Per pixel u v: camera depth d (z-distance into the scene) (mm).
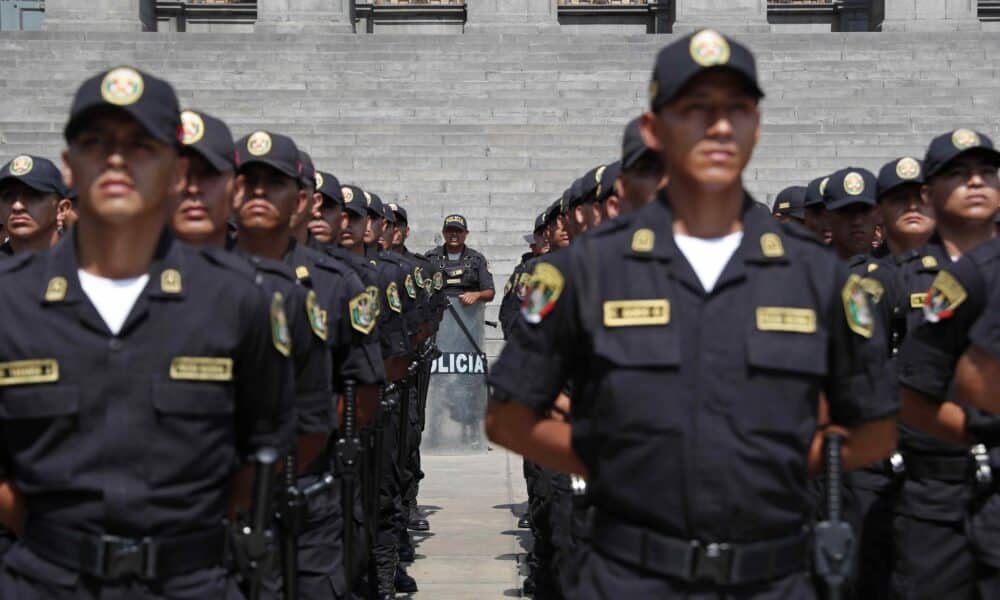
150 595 3664
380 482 7977
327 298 6160
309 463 5781
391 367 8898
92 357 3664
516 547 10641
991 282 4941
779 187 20703
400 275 10070
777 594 3635
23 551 3766
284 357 3943
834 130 22109
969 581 6211
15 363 3668
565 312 3756
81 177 3617
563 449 3873
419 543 10789
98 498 3643
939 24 28703
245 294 3807
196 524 3732
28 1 34438
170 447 3682
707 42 3574
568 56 25016
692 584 3600
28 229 7355
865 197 7703
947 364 5055
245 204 5895
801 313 3660
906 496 6262
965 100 23500
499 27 28672
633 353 3619
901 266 6465
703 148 3621
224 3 32906
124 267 3736
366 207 9352
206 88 24234
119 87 3539
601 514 3760
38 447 3676
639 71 24672
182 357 3705
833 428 3854
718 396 3586
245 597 4102
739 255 3699
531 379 3814
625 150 5566
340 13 28312
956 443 5266
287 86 24297
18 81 23594
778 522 3625
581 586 3781
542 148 21859
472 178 21078
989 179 6289
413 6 33094
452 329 15211
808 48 25609
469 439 15234
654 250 3695
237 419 3963
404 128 22375
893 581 6395
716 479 3561
